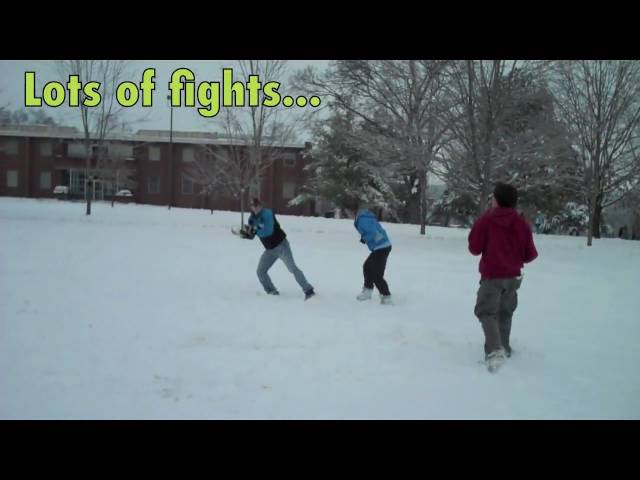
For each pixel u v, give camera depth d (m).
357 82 25.23
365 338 5.93
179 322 6.34
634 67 20.83
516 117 19.31
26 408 3.83
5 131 53.62
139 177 53.84
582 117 21.56
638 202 27.69
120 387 4.27
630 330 6.84
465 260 14.85
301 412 3.93
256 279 9.95
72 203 43.19
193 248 14.73
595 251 19.56
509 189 5.07
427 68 19.73
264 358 5.13
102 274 9.59
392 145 20.69
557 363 5.30
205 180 43.69
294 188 53.44
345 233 23.95
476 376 4.80
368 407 4.05
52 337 5.50
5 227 18.28
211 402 4.06
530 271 13.11
